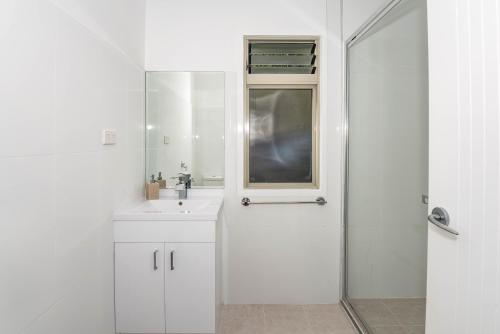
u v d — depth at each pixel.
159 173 2.34
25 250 1.04
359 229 2.18
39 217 1.11
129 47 1.97
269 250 2.37
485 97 0.90
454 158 1.04
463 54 0.99
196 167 2.35
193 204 2.18
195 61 2.31
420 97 1.54
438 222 1.10
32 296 1.07
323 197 2.36
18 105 1.00
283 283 2.39
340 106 2.35
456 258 1.04
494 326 0.88
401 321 1.72
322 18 2.32
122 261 1.77
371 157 2.01
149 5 2.30
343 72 2.33
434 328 1.17
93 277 1.53
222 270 2.37
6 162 0.95
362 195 2.13
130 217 1.75
